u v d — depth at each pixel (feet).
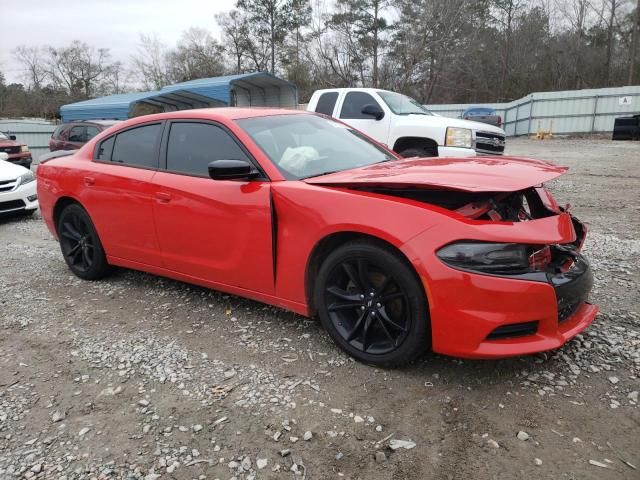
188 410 8.49
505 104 106.52
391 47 120.78
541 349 8.15
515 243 8.03
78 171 14.61
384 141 26.55
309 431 7.79
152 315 12.54
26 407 8.79
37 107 176.55
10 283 15.55
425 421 7.93
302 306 10.36
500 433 7.57
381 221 8.75
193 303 13.17
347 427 7.86
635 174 36.42
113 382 9.48
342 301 9.86
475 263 8.02
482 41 135.64
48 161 16.29
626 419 7.77
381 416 8.10
